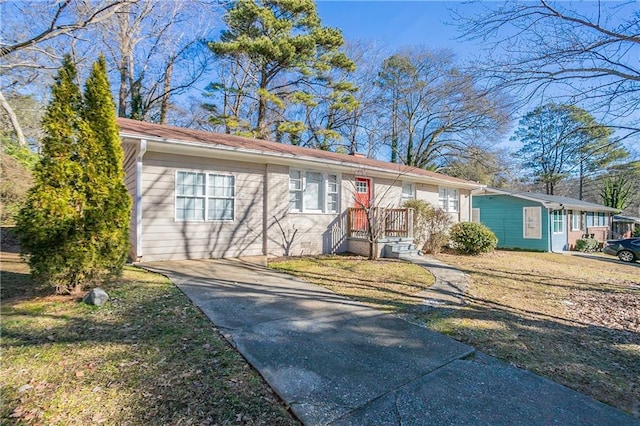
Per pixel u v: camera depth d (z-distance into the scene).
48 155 4.58
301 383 2.77
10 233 11.02
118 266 5.12
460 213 16.47
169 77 18.84
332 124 23.78
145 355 3.11
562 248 18.03
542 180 25.84
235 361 3.09
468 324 4.52
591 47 4.55
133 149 7.99
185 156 8.19
